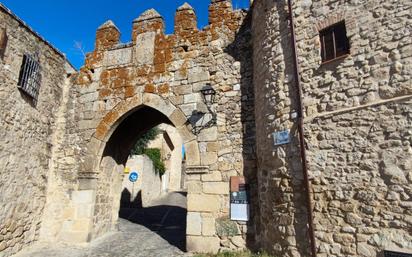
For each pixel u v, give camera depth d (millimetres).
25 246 5977
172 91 6680
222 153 5957
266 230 4945
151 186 17484
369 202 3621
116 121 6961
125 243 6562
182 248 6047
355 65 4070
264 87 5371
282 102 4875
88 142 7016
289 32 5023
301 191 4316
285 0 5219
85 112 7230
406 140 3455
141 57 7152
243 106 6102
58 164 7016
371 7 4078
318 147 4199
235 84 6297
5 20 5465
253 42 6191
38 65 6484
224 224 5582
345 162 3908
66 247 6156
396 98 3617
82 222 6609
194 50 6801
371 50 3961
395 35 3787
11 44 5633
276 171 4777
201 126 6230
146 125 8938
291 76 4828
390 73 3736
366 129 3799
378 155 3645
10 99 5598
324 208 3990
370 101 3836
